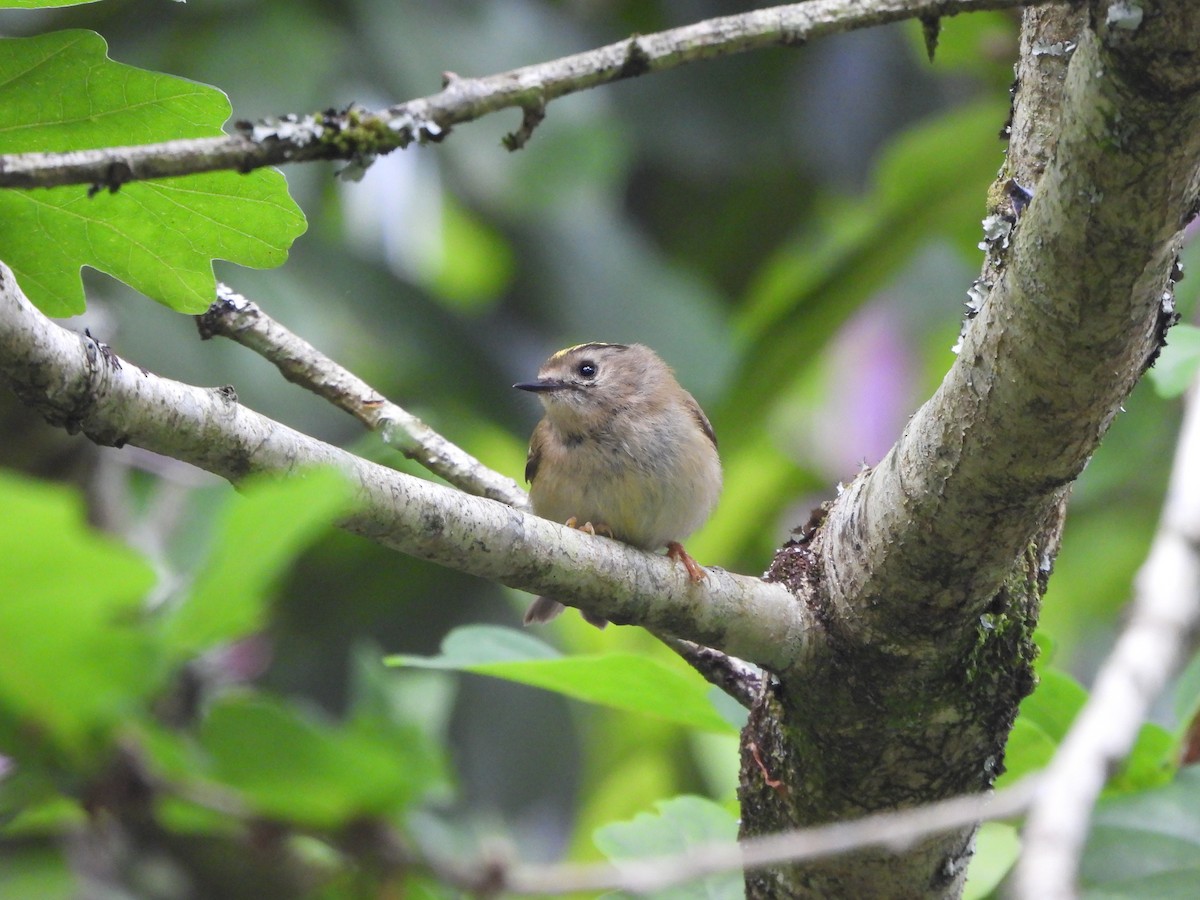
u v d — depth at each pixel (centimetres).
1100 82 551
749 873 827
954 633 740
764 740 816
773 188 1881
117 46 1447
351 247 1653
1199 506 816
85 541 353
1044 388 635
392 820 537
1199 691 877
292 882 678
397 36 1507
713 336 1709
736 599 762
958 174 1577
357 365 1573
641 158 1822
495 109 557
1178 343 966
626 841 842
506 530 720
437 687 1131
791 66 1739
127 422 623
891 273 1592
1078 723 628
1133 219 576
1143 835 776
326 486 385
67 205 676
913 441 705
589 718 1727
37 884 770
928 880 788
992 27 1584
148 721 500
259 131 527
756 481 1902
